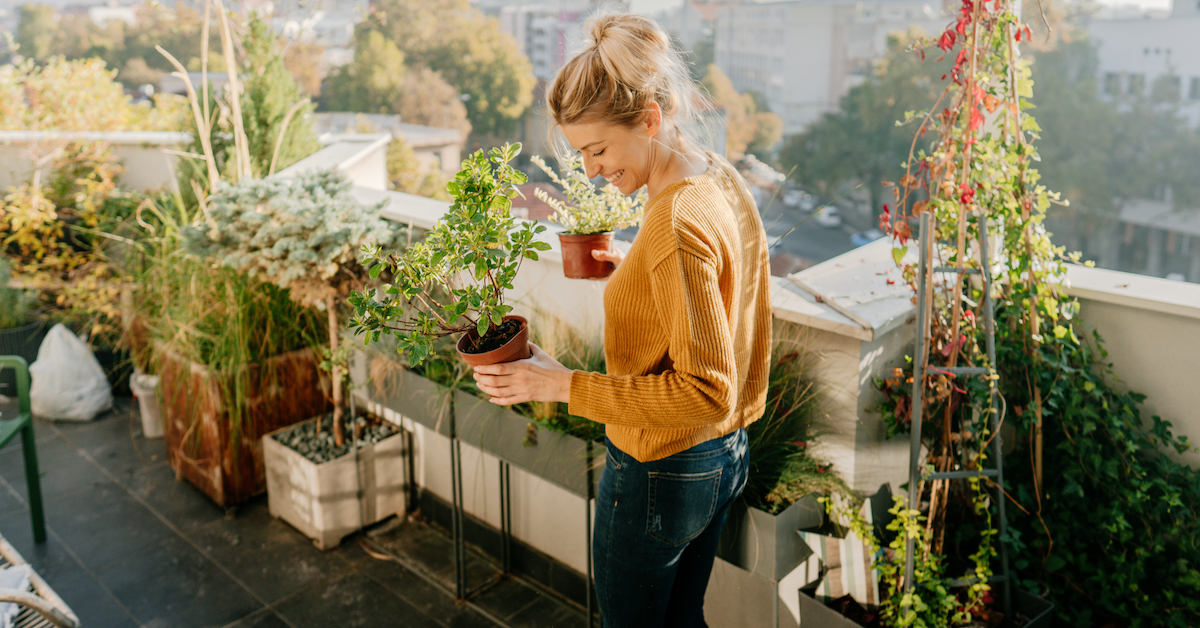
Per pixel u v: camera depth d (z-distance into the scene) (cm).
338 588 242
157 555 260
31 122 447
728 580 195
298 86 389
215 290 274
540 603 234
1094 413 176
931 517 171
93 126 464
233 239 228
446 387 217
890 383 177
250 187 235
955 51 164
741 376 128
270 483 277
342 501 261
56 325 371
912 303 175
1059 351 178
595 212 174
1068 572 186
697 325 106
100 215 404
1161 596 175
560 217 179
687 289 107
